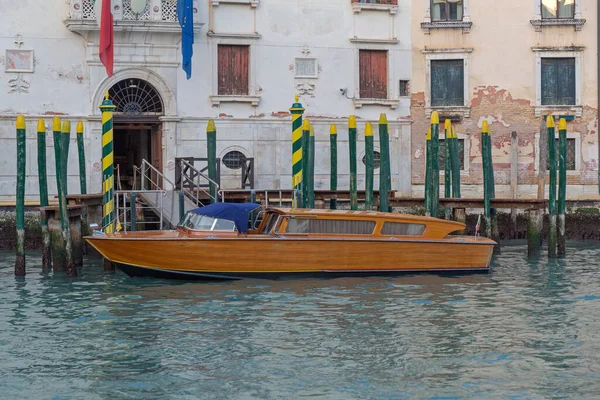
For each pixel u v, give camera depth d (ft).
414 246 91.40
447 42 142.51
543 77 143.23
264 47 136.77
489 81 142.82
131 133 143.23
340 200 129.18
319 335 67.87
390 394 54.85
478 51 142.51
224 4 135.13
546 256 110.83
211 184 103.91
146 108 133.80
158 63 132.36
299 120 99.09
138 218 107.86
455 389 55.72
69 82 129.59
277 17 137.08
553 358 61.72
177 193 107.55
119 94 132.57
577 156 142.51
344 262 89.71
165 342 65.92
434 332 68.85
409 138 142.61
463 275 93.56
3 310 76.28
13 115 127.75
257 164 137.08
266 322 71.87
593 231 135.95
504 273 95.81
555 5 142.92
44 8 128.47
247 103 136.26
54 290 84.74
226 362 61.05
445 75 143.02
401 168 142.51
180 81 133.59
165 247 86.63
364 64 140.87
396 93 141.49
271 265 88.22
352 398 54.24
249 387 56.08
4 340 66.39
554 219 106.93
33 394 55.01
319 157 139.33
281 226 88.43
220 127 135.44
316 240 88.48
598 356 62.18
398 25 141.69
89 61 129.90
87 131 130.31
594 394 54.85
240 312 75.20
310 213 88.99
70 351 63.62
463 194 142.51
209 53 134.62
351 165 106.11
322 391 55.42
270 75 137.18
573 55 142.41
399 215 91.45
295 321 72.23
